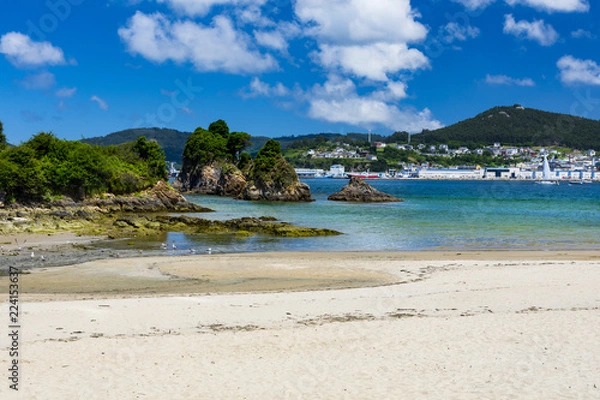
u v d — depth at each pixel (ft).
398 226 242.37
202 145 566.36
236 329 71.67
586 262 136.05
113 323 74.59
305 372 55.36
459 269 126.52
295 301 90.58
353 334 68.59
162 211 329.52
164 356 59.88
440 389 50.93
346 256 152.35
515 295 94.22
